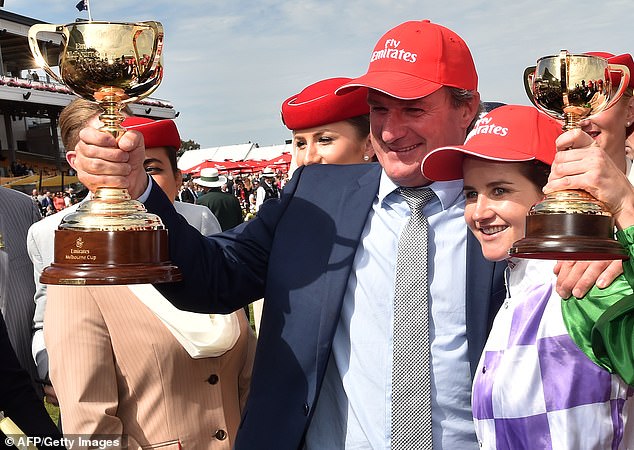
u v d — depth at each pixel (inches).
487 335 82.4
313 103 136.0
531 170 74.0
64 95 1855.3
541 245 60.0
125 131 68.3
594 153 60.8
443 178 81.9
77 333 94.4
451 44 90.1
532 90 71.0
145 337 97.7
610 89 69.8
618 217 61.2
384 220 90.7
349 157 139.3
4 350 81.3
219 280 90.7
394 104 88.4
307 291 89.2
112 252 63.2
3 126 1991.9
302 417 85.6
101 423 93.7
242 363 114.1
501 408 69.1
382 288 87.1
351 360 87.4
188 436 99.8
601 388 64.4
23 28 1867.6
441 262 86.7
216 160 1628.9
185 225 87.4
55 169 2028.8
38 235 123.0
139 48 67.6
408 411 83.7
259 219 98.2
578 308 64.6
